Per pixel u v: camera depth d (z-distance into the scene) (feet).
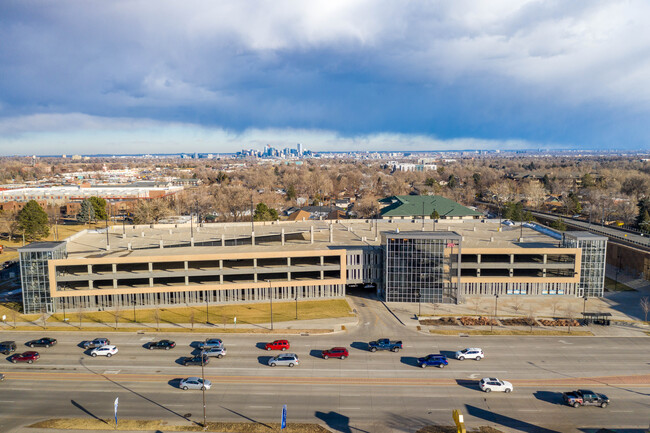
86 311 333.21
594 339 284.00
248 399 212.64
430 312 333.62
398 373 239.30
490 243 388.16
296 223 497.05
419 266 351.87
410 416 197.88
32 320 315.78
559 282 365.81
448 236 348.18
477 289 367.25
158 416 197.47
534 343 277.85
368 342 280.31
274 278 369.50
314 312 332.60
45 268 325.83
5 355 260.62
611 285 400.06
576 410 203.62
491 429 187.42
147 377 234.79
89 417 196.85
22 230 534.37
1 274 428.15
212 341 269.23
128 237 413.18
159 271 342.03
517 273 377.30
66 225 652.48
